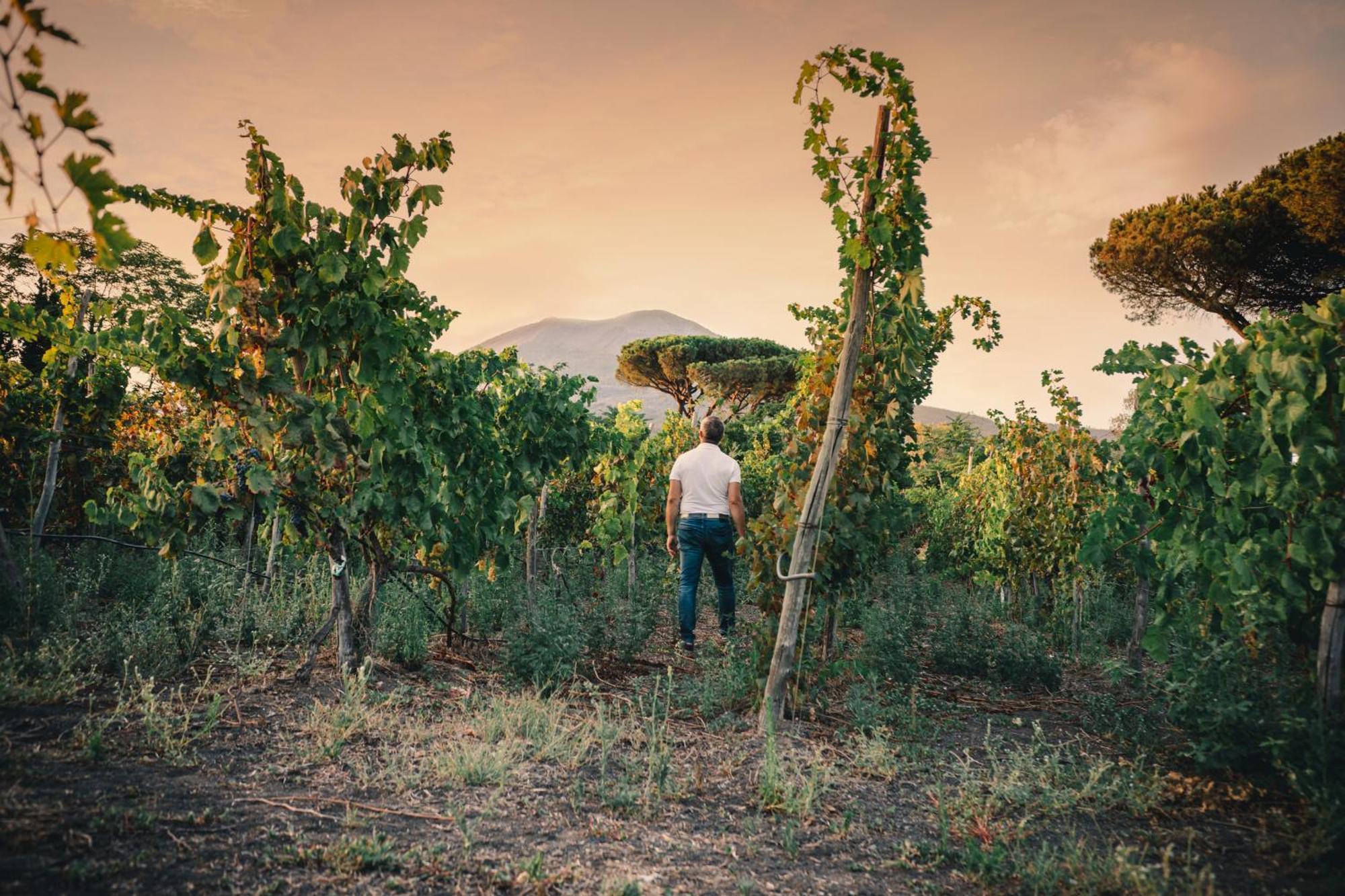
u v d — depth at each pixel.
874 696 3.68
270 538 5.64
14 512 6.16
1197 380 3.20
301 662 3.57
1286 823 2.38
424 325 4.14
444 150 3.45
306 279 3.28
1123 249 17.78
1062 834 2.40
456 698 3.40
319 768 2.44
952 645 5.11
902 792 2.75
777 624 3.83
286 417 3.32
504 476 4.96
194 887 1.64
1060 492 7.12
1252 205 15.84
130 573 5.10
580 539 8.92
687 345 27.61
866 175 3.39
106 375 6.10
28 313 4.80
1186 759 3.13
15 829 1.73
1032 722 3.85
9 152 1.12
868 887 2.01
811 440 4.28
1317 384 2.76
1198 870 2.14
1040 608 7.33
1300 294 16.58
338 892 1.72
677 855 2.11
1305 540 2.79
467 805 2.29
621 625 5.04
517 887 1.83
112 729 2.46
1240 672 3.02
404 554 4.32
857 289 3.48
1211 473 3.09
